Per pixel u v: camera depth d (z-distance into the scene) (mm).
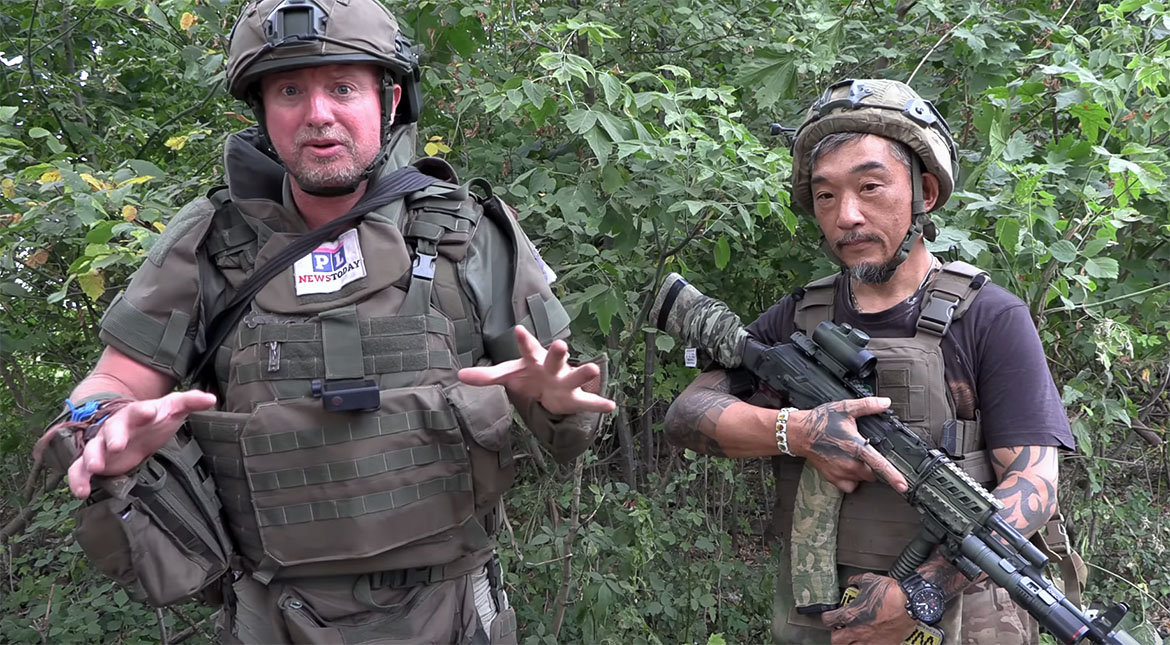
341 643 1558
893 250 1857
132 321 1571
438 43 3084
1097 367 3357
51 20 3820
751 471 4652
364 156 1569
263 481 1528
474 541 1643
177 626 3555
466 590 1685
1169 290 3143
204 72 2967
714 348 2117
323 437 1521
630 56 3586
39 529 3752
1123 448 4242
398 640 1577
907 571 1808
